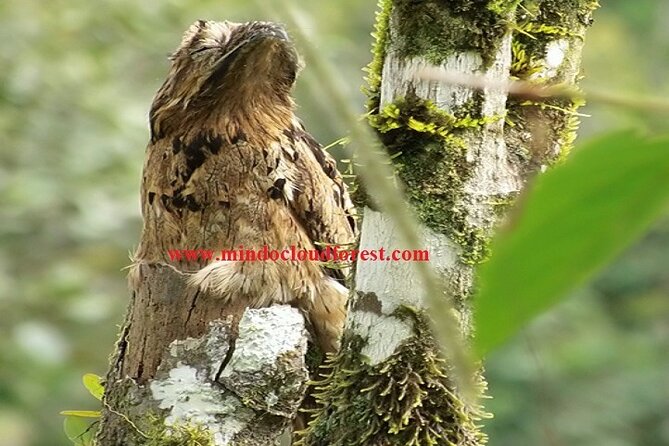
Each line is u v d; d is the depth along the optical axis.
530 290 1.10
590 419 13.09
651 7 16.97
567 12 4.38
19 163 11.71
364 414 4.00
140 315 5.47
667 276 14.78
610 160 1.08
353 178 4.45
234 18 12.32
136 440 5.16
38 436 11.12
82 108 11.99
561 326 13.95
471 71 3.79
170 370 5.25
